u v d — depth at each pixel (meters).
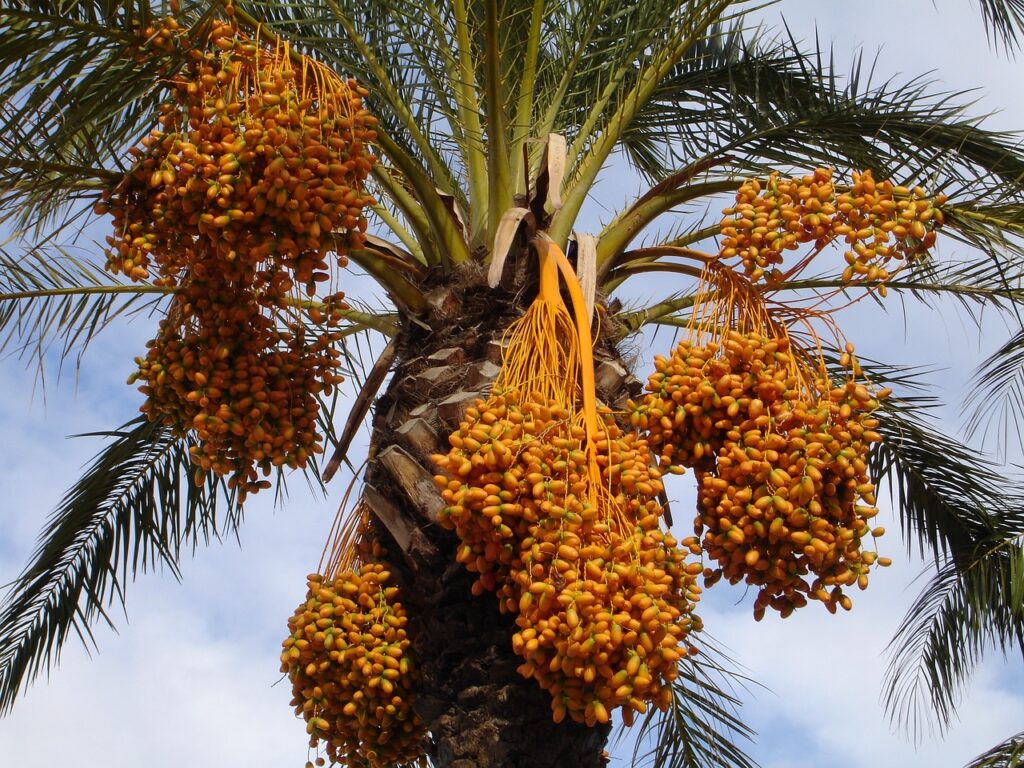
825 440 3.77
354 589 4.29
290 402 4.27
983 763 5.47
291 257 3.93
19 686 6.34
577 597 3.30
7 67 4.11
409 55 5.77
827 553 3.73
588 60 6.18
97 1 4.34
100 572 6.46
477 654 4.22
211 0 4.36
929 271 5.88
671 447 4.05
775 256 4.25
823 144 5.91
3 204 4.43
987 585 6.29
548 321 4.11
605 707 3.37
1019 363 6.09
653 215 5.32
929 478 6.47
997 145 5.70
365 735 4.33
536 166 5.37
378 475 4.52
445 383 4.57
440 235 4.95
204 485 6.63
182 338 4.27
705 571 3.90
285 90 3.88
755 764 6.52
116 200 4.02
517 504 3.50
